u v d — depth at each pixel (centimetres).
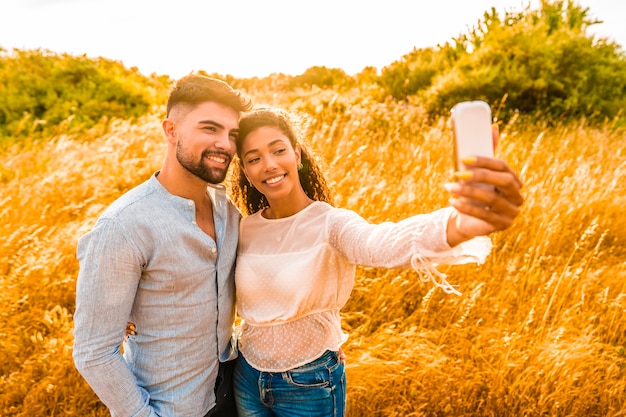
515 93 859
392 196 452
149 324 158
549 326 309
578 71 891
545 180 500
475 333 302
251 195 205
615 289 345
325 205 175
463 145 101
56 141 766
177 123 157
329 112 787
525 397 257
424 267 123
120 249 145
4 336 305
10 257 392
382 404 262
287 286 167
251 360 179
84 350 147
